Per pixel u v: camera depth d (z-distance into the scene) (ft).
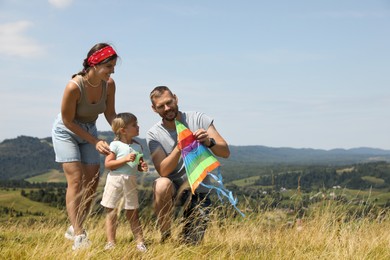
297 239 17.47
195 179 14.57
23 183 472.03
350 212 19.38
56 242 14.55
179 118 16.06
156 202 15.46
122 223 17.47
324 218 18.80
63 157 15.65
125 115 15.11
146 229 16.02
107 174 15.21
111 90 16.83
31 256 13.50
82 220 15.33
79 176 15.70
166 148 15.92
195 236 15.55
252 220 17.84
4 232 18.35
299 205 19.49
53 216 19.57
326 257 14.93
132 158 14.64
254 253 15.07
